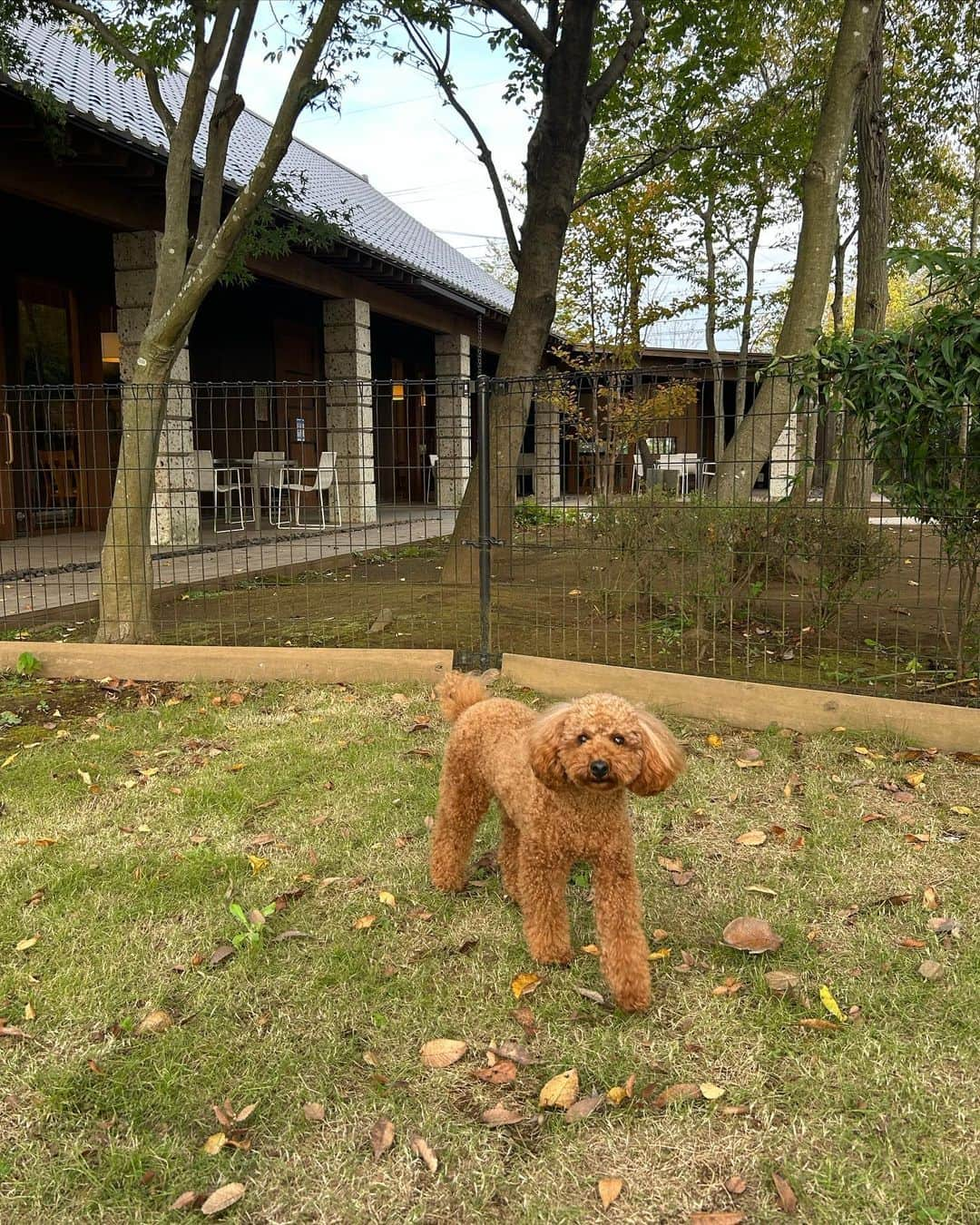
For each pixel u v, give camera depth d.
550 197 7.45
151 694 4.66
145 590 5.39
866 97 7.76
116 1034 2.05
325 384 4.95
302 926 2.51
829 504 4.88
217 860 2.86
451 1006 2.16
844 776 3.49
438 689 2.96
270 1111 1.83
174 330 5.16
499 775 2.43
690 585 5.00
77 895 2.66
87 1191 1.64
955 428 3.97
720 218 14.95
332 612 6.33
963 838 2.97
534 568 7.91
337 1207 1.61
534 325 7.56
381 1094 1.87
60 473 10.91
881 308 8.02
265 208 7.20
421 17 7.32
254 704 4.49
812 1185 1.62
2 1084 1.89
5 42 6.05
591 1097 1.85
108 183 8.20
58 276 10.75
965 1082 1.87
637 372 4.35
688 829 3.11
